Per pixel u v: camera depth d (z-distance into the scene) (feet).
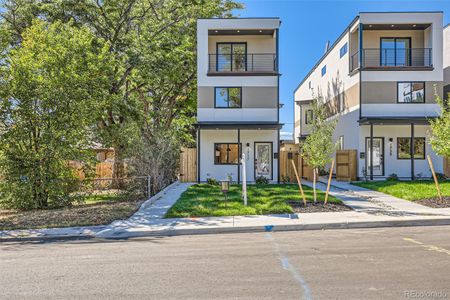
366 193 47.85
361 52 66.85
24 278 17.11
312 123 40.09
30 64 40.52
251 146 68.80
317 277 16.52
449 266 18.04
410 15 66.18
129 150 49.03
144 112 67.21
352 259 19.51
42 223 30.83
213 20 67.51
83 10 58.95
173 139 56.34
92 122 46.29
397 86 67.21
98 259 20.45
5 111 39.60
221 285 15.66
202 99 67.97
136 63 57.98
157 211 35.70
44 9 58.90
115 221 31.27
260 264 18.81
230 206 36.32
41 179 40.16
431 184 52.85
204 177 68.64
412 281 15.81
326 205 36.91
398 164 68.44
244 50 71.56
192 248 22.85
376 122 64.18
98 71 46.52
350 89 73.20
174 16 70.85
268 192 46.83
